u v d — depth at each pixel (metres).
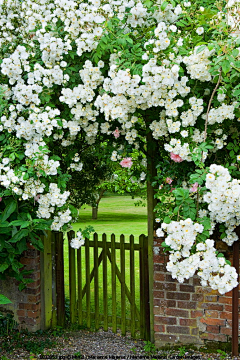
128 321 3.83
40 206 3.05
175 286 3.36
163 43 2.48
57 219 3.15
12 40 3.25
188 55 2.62
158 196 3.17
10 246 3.01
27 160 2.82
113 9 2.77
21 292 3.85
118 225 13.44
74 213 3.20
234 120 2.88
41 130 2.95
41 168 2.84
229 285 2.30
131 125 2.98
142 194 5.02
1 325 3.86
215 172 2.15
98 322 3.94
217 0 2.85
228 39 2.36
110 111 2.74
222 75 2.47
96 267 3.93
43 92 2.99
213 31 2.62
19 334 3.77
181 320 3.35
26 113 3.02
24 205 3.07
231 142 2.90
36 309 3.82
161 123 2.90
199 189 2.38
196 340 3.33
